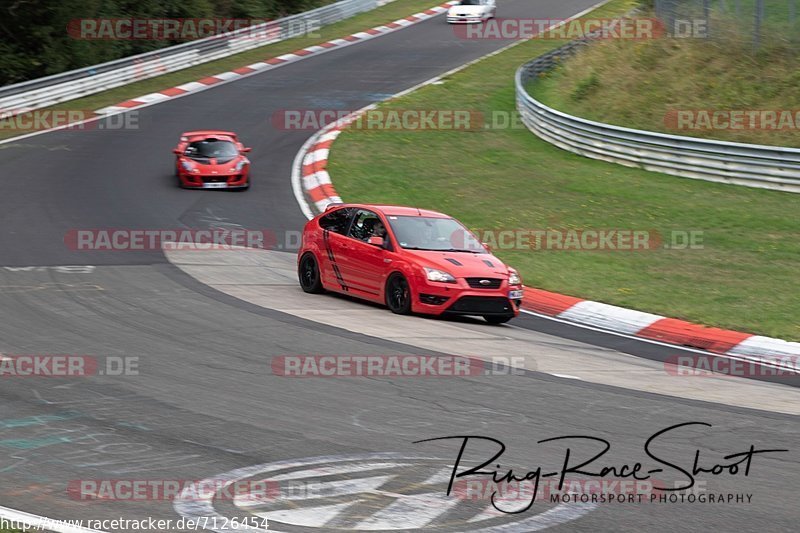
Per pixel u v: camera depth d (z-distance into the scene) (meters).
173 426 29.50
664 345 49.25
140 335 42.03
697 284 61.69
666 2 127.94
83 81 131.88
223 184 88.12
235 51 166.12
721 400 36.75
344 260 53.88
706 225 77.88
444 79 144.62
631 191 89.06
